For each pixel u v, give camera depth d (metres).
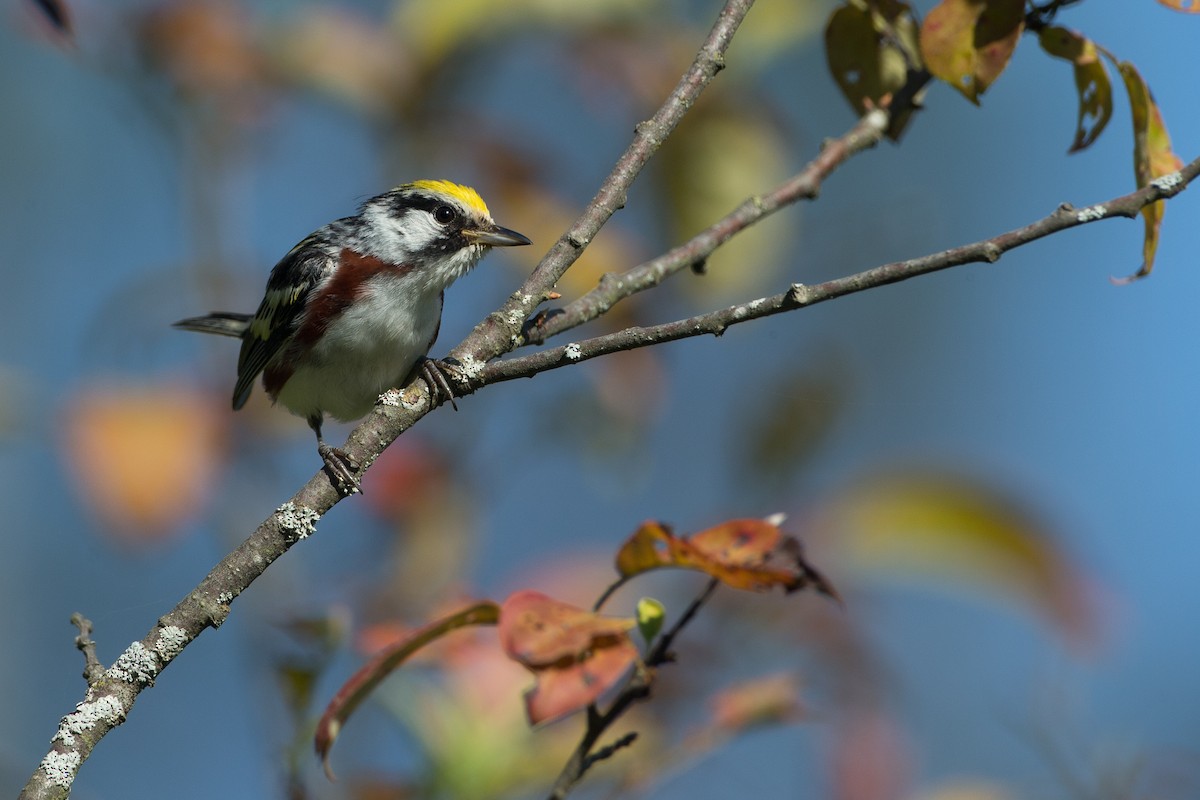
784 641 9.61
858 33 9.15
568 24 11.57
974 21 7.78
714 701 7.90
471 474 12.30
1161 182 6.70
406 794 8.15
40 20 11.52
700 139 11.27
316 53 11.68
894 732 9.67
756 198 8.26
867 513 9.29
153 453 10.17
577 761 6.77
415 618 8.65
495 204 11.73
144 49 11.66
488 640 8.16
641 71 11.51
